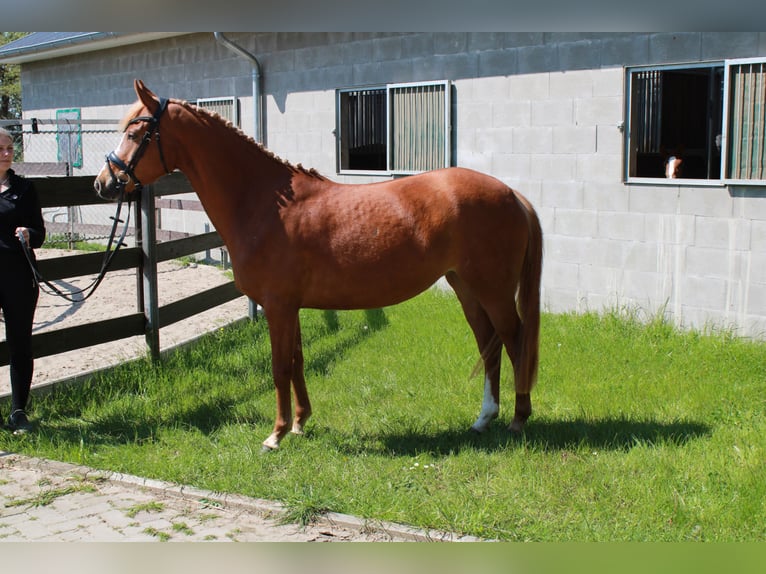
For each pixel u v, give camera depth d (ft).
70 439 16.46
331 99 36.27
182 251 23.27
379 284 15.31
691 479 13.53
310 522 12.63
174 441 16.30
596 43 26.07
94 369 20.97
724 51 23.02
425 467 14.44
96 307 30.22
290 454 15.37
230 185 15.66
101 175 15.96
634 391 18.72
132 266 21.01
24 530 12.39
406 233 15.10
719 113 29.81
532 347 15.96
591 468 14.14
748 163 22.84
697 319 24.45
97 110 51.70
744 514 12.17
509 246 15.51
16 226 16.58
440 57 31.17
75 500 13.64
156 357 21.56
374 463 14.89
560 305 28.25
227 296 25.80
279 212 15.29
